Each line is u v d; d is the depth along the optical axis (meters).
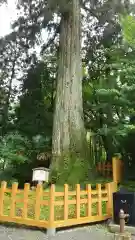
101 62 14.16
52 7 10.83
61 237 5.30
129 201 5.91
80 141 9.97
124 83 10.86
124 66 10.61
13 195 6.20
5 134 12.27
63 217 5.82
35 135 12.91
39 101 14.45
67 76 10.59
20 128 13.14
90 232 5.66
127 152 11.45
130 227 5.56
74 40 10.97
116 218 5.95
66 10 10.82
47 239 5.16
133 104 10.73
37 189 5.91
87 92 13.93
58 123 10.20
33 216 6.12
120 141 11.57
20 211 6.51
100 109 12.77
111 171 11.41
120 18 10.25
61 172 9.31
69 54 10.83
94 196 6.71
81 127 10.25
